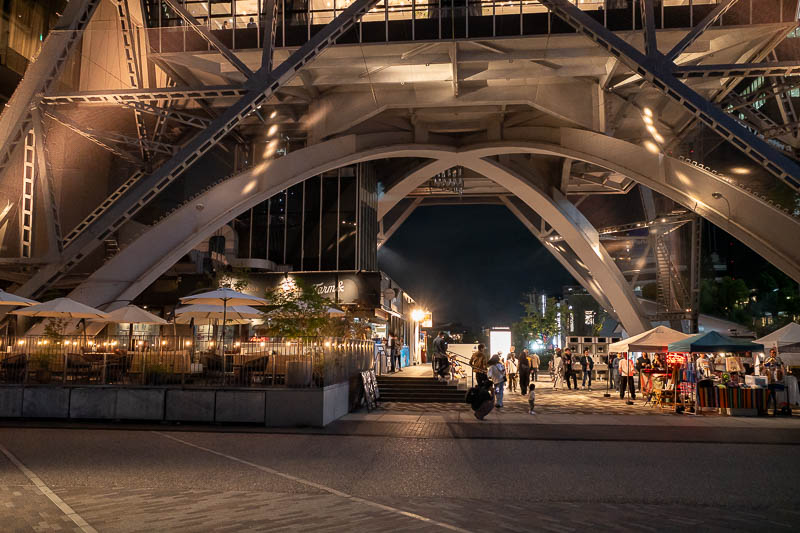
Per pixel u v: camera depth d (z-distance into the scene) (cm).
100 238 2764
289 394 1522
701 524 639
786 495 786
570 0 3039
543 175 4791
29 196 2781
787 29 2912
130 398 1570
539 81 3575
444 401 2200
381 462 1016
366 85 3597
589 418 1686
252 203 3397
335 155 3691
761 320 6088
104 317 2162
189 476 880
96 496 746
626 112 3641
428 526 616
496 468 965
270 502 721
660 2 2986
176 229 3136
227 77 3359
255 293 3788
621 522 644
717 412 1866
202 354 1680
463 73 3344
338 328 2022
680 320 4631
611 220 6028
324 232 4178
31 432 1370
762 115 3434
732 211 3148
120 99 2784
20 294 2683
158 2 3241
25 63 3123
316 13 3153
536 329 6988
